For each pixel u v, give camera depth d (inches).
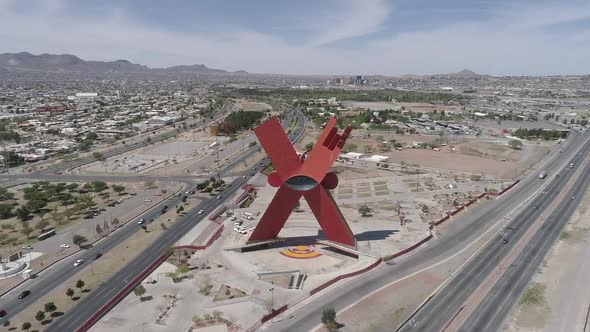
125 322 3631.9
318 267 4562.0
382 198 7160.4
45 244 5423.2
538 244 5128.0
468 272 4419.3
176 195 7519.7
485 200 6963.6
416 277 4311.0
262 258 4813.0
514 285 4131.4
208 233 5639.8
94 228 5959.6
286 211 4847.4
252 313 3722.9
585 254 4798.2
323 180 4682.6
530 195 7170.3
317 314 3659.0
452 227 5762.8
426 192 7445.9
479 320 3540.8
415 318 3580.2
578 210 6348.4
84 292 4183.1
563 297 3897.6
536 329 3410.4
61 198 7116.1
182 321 3634.4
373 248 5004.9
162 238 5536.4
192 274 4480.8
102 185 7751.0
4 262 4795.8
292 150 4606.3
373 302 3841.0
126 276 4500.5
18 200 7308.1
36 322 3663.9
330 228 4798.2
